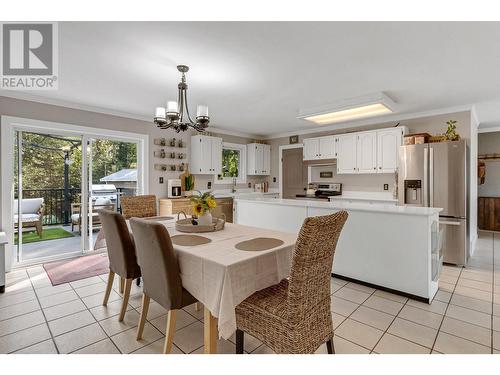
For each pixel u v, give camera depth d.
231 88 3.23
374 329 2.05
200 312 2.36
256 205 3.89
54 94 3.43
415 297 2.54
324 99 3.66
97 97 3.55
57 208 3.88
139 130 4.53
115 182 4.38
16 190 3.53
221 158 5.60
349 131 5.23
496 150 5.94
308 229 1.31
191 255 1.70
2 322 2.17
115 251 2.26
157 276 1.74
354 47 2.25
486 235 5.61
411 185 3.86
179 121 2.54
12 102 3.34
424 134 3.92
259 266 1.67
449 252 3.59
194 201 2.40
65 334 2.00
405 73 2.79
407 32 2.02
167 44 2.19
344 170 5.02
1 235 2.87
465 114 4.00
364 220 2.86
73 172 3.99
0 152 3.28
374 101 3.39
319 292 1.54
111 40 2.13
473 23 1.91
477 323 2.13
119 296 2.67
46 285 2.92
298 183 6.11
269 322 1.49
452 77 2.90
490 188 6.12
